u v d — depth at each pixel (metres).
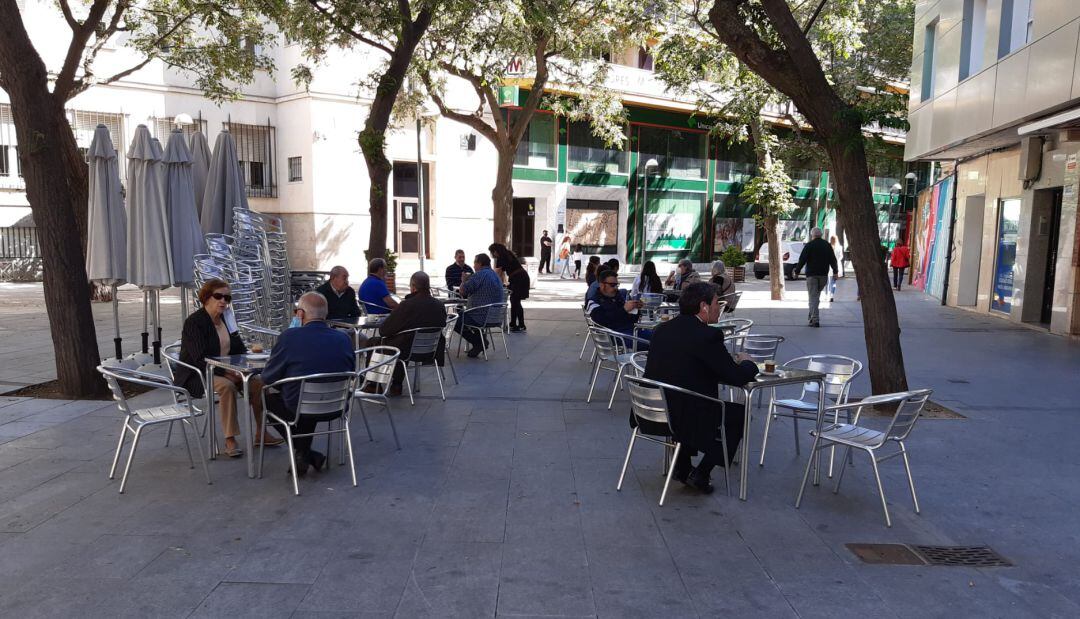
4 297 18.45
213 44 17.03
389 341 8.41
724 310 12.24
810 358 7.12
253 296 10.30
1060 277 14.05
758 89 18.48
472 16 15.15
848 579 4.18
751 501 5.38
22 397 8.27
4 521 4.84
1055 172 14.15
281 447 6.49
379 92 11.68
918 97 19.25
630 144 33.41
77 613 3.70
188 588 3.96
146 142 8.52
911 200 44.69
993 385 9.45
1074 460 6.41
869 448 5.05
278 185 25.53
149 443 6.61
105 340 12.23
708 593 3.98
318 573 4.15
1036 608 3.89
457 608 3.78
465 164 27.62
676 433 5.25
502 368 10.42
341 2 11.57
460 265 15.12
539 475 5.86
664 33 17.48
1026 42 13.38
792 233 40.41
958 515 5.16
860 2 18.97
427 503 5.23
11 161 22.19
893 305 7.87
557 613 3.75
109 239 8.55
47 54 21.05
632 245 34.19
